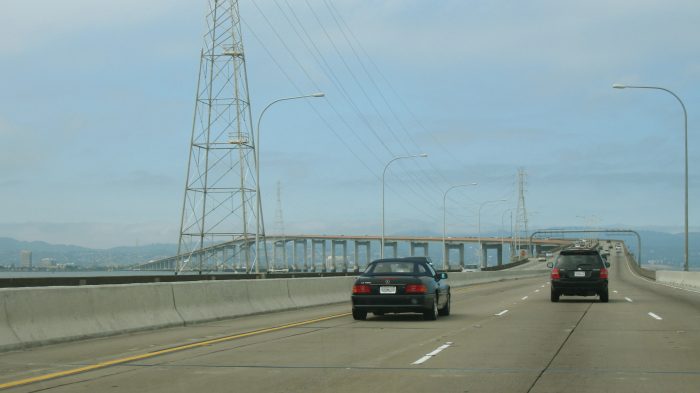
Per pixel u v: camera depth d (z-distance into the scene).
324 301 28.91
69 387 9.63
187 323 18.94
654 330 17.31
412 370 11.05
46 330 14.39
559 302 29.52
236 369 11.17
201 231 61.75
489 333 16.64
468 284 61.00
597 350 13.48
